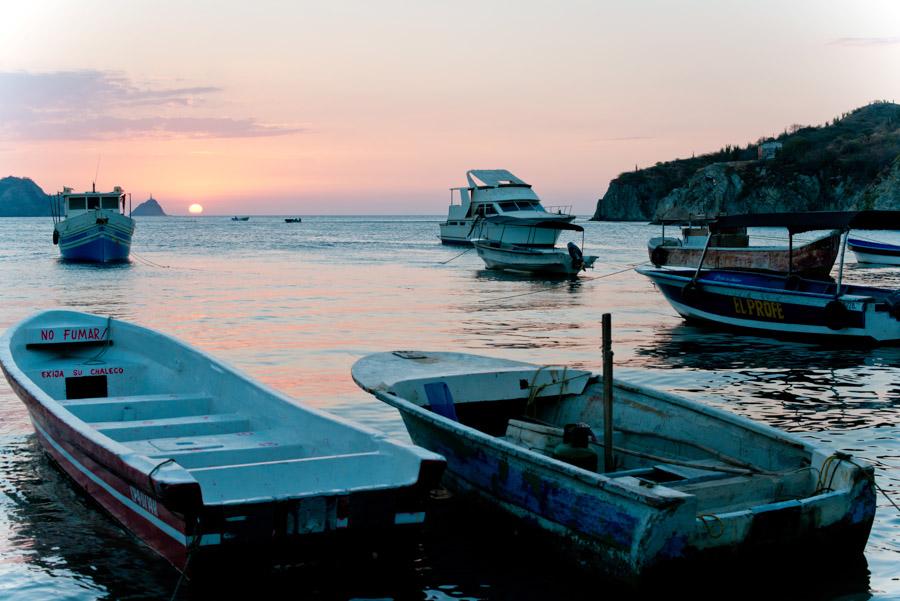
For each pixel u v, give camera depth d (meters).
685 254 39.06
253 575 6.52
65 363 11.52
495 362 10.77
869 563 7.24
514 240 48.78
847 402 13.16
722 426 8.26
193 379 10.66
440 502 8.77
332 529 6.52
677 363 16.86
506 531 7.73
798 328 19.81
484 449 7.88
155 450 8.06
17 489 8.85
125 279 37.75
